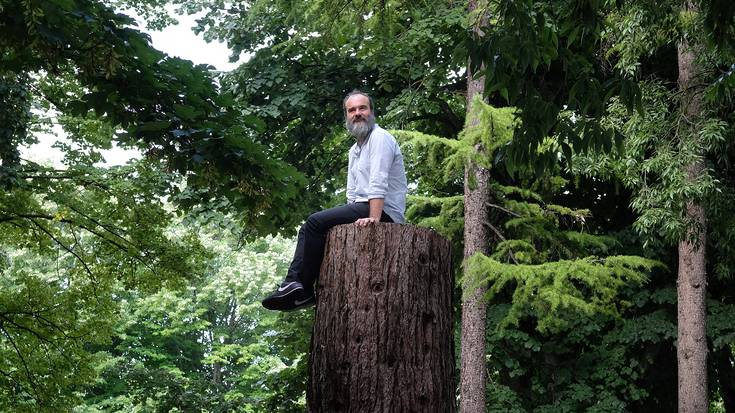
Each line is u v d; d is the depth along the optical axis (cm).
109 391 2752
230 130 857
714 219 1304
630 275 1247
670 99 1246
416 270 450
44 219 1463
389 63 1538
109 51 755
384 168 484
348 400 434
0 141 1184
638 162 1320
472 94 1284
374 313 441
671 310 1552
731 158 1478
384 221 495
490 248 1519
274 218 1073
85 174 1400
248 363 3269
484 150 1218
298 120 1772
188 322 3017
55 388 1455
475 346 1235
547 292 1205
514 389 1616
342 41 1582
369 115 498
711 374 1619
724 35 591
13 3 705
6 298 1434
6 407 1436
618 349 1520
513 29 532
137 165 1385
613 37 1278
